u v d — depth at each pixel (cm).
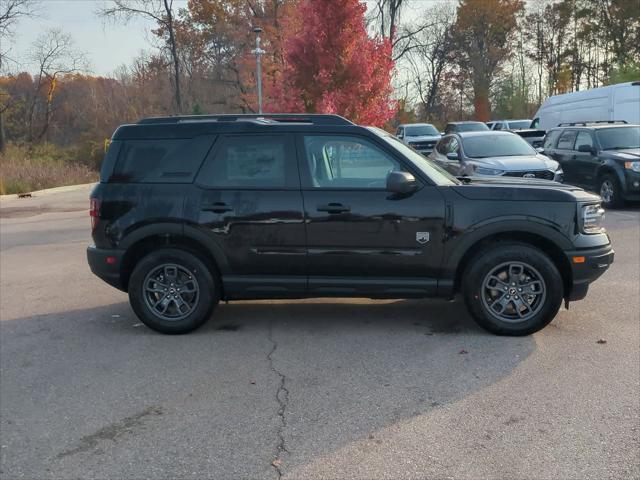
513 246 516
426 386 431
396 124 4228
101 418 398
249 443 358
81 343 550
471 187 523
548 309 514
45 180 2397
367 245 527
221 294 566
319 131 541
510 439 353
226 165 547
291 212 531
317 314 616
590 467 322
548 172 1118
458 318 588
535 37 6006
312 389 432
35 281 810
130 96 4825
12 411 412
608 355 479
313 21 1777
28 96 4675
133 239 552
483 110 5441
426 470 323
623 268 764
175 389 440
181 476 326
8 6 3369
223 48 4441
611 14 5150
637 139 1365
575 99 1917
